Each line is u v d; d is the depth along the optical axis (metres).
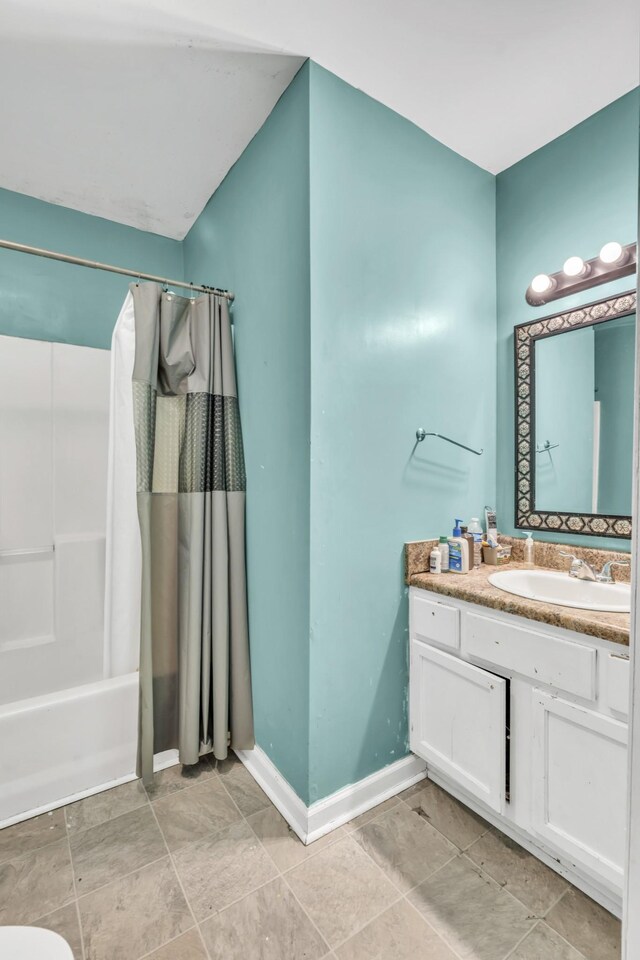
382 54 1.36
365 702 1.54
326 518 1.41
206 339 1.74
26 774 1.50
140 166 1.87
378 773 1.58
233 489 1.76
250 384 1.74
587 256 1.66
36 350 2.10
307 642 1.39
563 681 1.17
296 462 1.43
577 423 1.71
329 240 1.40
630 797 0.56
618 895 1.14
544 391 1.81
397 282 1.60
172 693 1.78
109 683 1.67
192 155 1.80
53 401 2.14
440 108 1.58
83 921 1.15
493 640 1.35
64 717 1.56
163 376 1.73
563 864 1.27
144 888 1.24
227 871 1.29
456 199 1.81
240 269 1.80
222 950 1.08
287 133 1.47
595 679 1.12
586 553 1.66
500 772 1.32
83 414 2.22
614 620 1.11
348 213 1.45
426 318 1.70
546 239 1.79
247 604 1.79
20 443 2.07
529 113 1.62
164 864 1.32
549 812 1.22
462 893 1.22
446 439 1.72
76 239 2.21
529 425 1.86
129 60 1.38
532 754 1.26
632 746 0.55
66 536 2.18
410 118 1.62
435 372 1.74
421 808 1.54
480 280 1.92
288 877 1.27
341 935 1.11
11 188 2.03
